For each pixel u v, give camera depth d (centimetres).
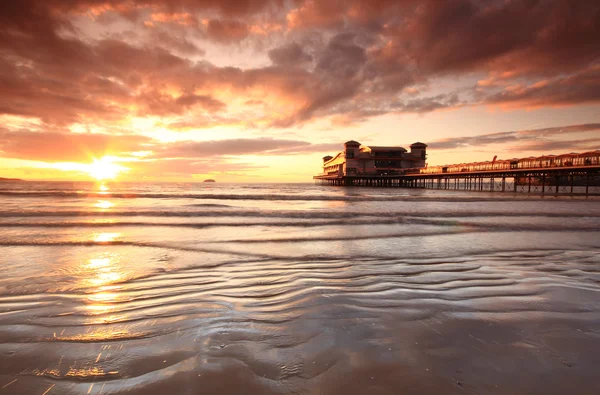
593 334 296
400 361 243
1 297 412
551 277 512
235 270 564
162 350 260
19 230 1058
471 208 2103
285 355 252
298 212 1672
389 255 698
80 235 962
